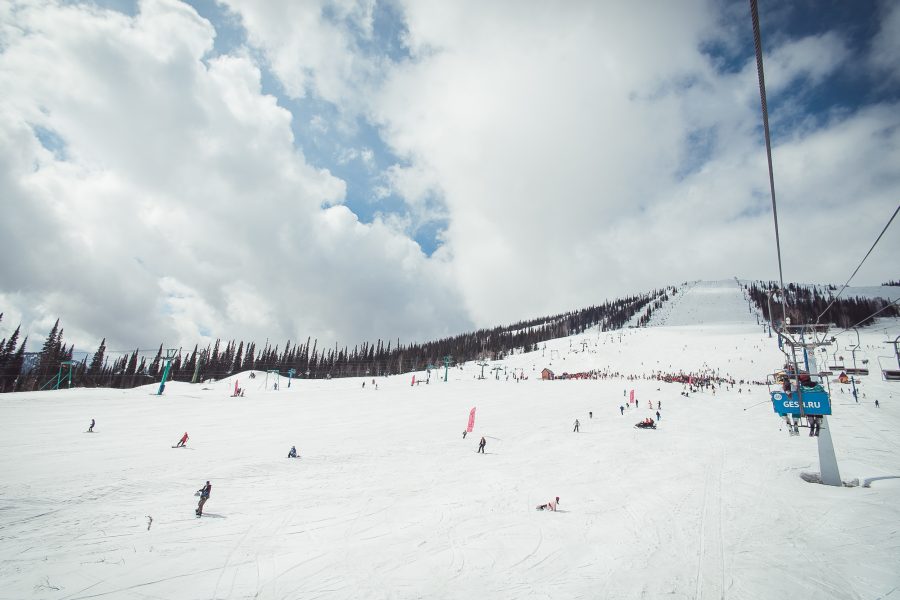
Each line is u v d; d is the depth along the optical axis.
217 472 23.58
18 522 15.88
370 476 23.42
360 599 10.92
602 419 43.94
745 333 140.88
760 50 4.79
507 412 48.09
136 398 55.25
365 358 163.88
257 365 142.88
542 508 18.14
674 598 10.65
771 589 10.79
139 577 12.07
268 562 13.11
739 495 18.81
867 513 15.48
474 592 11.23
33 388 86.38
